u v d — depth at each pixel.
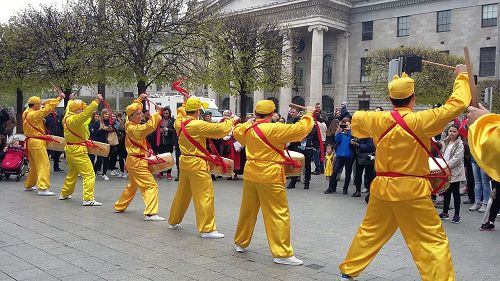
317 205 10.76
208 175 7.45
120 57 19.88
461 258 6.70
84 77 21.27
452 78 33.06
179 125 7.49
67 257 6.16
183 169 7.51
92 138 14.14
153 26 20.22
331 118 17.34
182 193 7.71
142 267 5.84
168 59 20.91
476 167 10.46
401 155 4.71
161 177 14.83
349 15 48.28
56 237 7.18
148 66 20.31
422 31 44.12
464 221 9.40
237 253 6.59
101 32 20.08
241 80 28.48
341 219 9.20
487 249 7.21
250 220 6.52
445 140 9.93
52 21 22.69
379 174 4.92
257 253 6.62
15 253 6.29
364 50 47.47
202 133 7.23
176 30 20.98
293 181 13.52
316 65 44.62
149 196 8.66
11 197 10.55
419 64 10.65
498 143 2.64
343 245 7.20
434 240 4.58
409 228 4.70
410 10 44.75
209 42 22.88
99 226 7.99
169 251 6.60
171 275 5.56
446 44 42.78
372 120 4.96
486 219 8.54
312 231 8.12
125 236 7.37
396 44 45.53
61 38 22.48
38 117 10.73
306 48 49.38
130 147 8.79
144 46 20.66
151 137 14.20
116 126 14.70
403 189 4.66
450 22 42.62
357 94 47.81
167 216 9.06
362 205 10.84
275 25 33.22
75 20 22.39
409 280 5.64
